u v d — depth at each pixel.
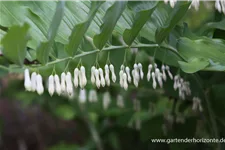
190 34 0.63
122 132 1.00
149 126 0.82
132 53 0.69
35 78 0.54
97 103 0.96
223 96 0.71
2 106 1.98
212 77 0.71
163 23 0.64
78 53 0.60
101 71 0.57
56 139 1.84
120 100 0.85
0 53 0.57
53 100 1.26
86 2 0.61
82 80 0.56
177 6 0.57
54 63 0.56
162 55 0.66
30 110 1.89
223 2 0.62
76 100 1.17
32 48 0.58
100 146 1.24
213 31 0.67
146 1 0.65
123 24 0.62
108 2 0.62
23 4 0.61
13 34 0.48
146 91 0.86
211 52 0.59
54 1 0.61
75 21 0.60
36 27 0.59
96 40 0.57
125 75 0.59
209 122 0.75
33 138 1.91
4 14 0.59
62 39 0.59
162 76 0.63
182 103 0.79
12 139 1.90
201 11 0.87
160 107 0.87
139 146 0.98
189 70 0.58
